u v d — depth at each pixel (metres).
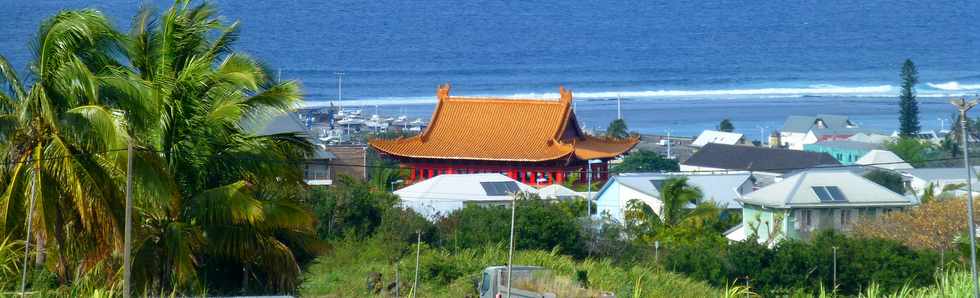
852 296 115.44
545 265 110.88
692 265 123.62
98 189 73.56
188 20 82.69
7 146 76.25
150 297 74.25
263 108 80.19
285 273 81.44
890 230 148.25
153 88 76.62
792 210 177.75
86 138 73.69
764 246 124.06
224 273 83.56
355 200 137.50
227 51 83.75
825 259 119.56
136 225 75.38
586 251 137.75
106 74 77.44
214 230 79.06
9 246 75.38
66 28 75.69
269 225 79.69
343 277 109.75
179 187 79.25
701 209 174.75
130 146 57.34
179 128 79.06
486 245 126.38
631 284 101.50
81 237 76.44
